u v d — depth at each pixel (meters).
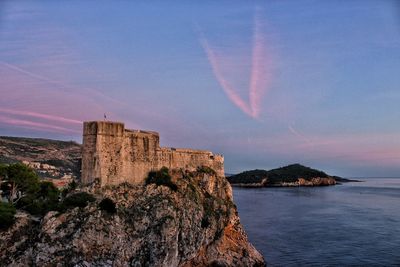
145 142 70.44
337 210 152.00
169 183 69.38
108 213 57.38
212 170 84.50
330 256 82.75
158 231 59.22
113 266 54.31
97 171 62.53
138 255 57.19
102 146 63.00
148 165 70.81
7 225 52.38
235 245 75.56
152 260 57.66
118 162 64.88
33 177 64.19
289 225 115.88
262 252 85.62
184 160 79.81
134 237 57.66
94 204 57.78
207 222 71.00
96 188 61.53
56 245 51.84
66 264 51.59
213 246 71.12
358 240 96.25
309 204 174.12
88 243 53.59
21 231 52.81
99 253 54.16
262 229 109.50
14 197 62.38
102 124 63.25
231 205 82.12
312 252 85.75
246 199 199.25
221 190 83.25
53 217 53.69
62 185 76.81
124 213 59.28
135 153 68.31
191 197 70.69
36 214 57.59
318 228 111.31
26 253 50.75
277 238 98.19
